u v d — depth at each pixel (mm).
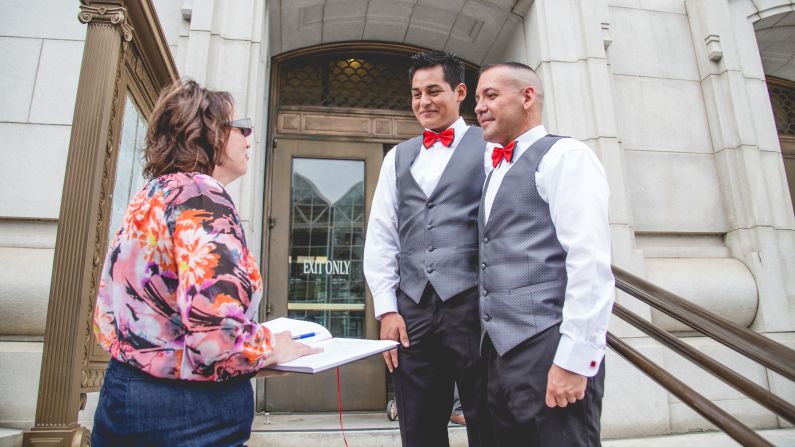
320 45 4816
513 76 1599
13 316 2934
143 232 953
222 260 896
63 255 1600
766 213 4039
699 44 4500
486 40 4762
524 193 1479
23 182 3229
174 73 2555
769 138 4312
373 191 4512
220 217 947
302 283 4242
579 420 1277
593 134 3846
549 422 1280
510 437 1396
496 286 1456
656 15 4578
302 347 1041
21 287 2965
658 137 4254
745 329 1255
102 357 1852
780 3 4676
